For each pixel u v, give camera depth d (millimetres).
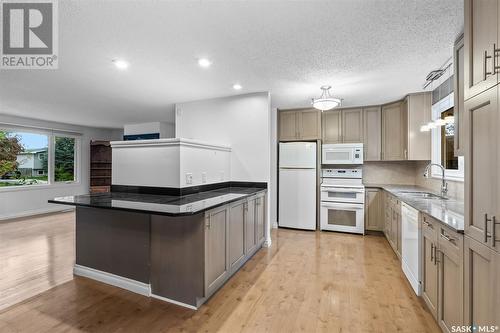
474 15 1373
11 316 1992
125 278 2420
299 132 4641
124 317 1987
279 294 2342
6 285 2486
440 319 1793
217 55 2432
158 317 1989
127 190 3006
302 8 1711
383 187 4023
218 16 1800
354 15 1787
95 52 2361
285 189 4648
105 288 2432
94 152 6992
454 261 1569
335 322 1935
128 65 2664
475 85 1348
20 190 5543
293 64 2635
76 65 2660
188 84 3285
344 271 2830
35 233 4270
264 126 3639
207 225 2121
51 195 6082
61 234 4211
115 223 2459
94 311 2062
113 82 3211
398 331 1834
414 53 2365
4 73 2885
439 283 1799
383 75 2939
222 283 2461
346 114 4516
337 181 4617
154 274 2275
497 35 1155
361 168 4559
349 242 3861
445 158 3229
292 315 2021
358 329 1854
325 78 3037
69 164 6578
